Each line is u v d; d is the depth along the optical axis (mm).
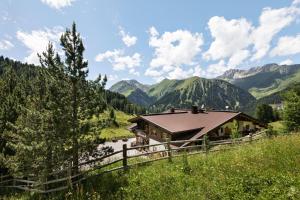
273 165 10211
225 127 37969
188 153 17203
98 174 13328
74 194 10586
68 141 13070
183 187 9727
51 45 13578
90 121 13844
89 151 13453
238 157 12141
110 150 14523
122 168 14070
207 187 9188
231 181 9250
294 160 10297
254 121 43188
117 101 185625
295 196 7504
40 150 12898
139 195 9633
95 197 9836
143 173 12344
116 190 10648
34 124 13359
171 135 36875
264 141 16562
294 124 38594
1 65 172375
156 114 46469
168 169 12578
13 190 15438
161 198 9125
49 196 11266
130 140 87312
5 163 14281
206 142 18219
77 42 13617
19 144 12898
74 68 13453
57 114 12773
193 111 47312
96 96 13844
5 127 16734
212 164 12102
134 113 190125
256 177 9188
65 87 13375
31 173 13859
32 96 14352
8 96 19359
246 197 8031
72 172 12805
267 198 7723
